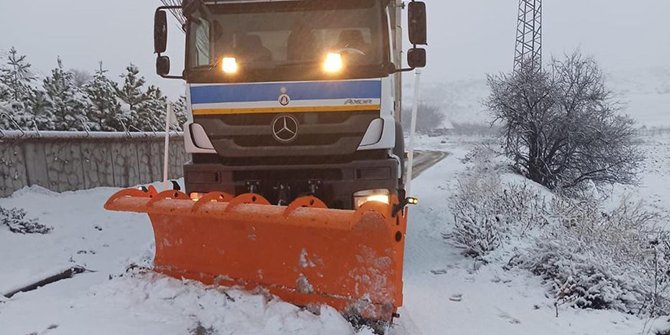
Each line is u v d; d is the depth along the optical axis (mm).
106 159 11469
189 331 4094
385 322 3990
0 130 8633
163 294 4613
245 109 5188
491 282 5957
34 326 4168
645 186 25000
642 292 5445
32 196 9094
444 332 4391
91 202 9836
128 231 8086
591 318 4953
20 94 10547
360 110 5105
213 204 4375
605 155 17188
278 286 4441
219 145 5223
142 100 13969
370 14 5293
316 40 5344
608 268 5566
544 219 7676
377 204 3693
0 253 6402
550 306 5254
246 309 4281
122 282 4859
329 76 5102
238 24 5445
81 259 6410
